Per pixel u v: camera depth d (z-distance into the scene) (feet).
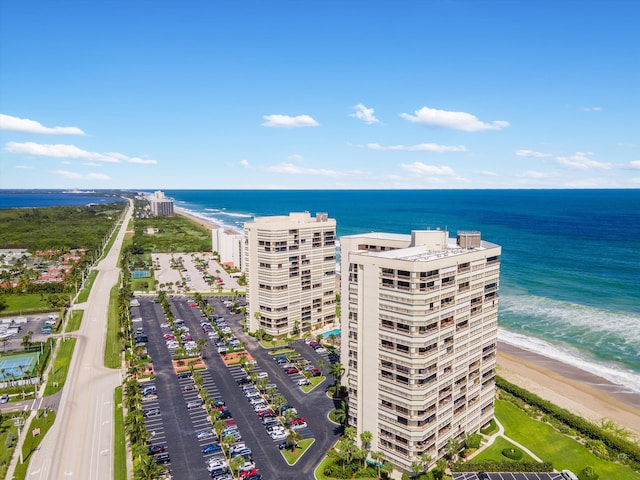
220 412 397.19
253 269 591.37
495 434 368.27
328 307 636.89
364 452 319.47
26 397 426.92
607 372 500.33
